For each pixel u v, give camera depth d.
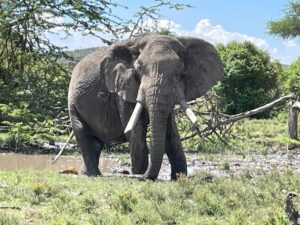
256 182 10.81
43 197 9.25
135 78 11.39
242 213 8.38
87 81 12.76
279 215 7.91
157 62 11.00
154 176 10.95
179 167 11.66
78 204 8.86
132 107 11.62
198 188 9.82
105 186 10.27
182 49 11.62
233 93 38.19
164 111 10.80
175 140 11.68
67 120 22.92
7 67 24.83
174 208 8.72
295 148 21.67
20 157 18.03
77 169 15.19
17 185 10.11
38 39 24.39
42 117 21.55
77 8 23.70
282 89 40.56
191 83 11.81
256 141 22.80
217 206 8.84
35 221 8.02
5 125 22.59
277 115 37.44
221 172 14.84
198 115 22.41
